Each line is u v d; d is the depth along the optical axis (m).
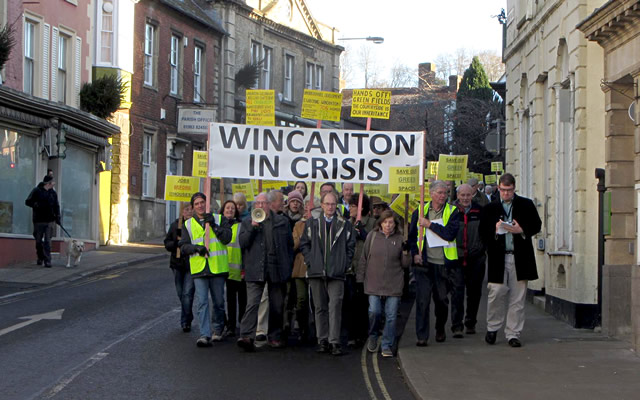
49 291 16.02
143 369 9.34
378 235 10.52
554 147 15.08
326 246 10.34
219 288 10.97
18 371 9.06
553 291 14.17
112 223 27.61
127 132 28.33
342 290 10.48
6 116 19.61
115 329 11.80
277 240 10.55
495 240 10.82
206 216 10.83
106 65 27.05
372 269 10.48
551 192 15.02
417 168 11.20
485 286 18.53
